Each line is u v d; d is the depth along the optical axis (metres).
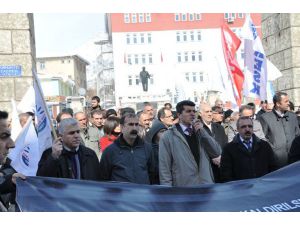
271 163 6.70
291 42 15.05
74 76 85.00
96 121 9.37
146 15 66.31
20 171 5.88
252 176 6.48
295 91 14.96
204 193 4.43
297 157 6.62
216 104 13.32
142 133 8.14
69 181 4.37
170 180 6.41
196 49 66.19
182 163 6.38
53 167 5.19
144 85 57.59
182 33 66.19
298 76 14.99
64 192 4.30
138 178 6.02
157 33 66.50
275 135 9.14
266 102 12.20
